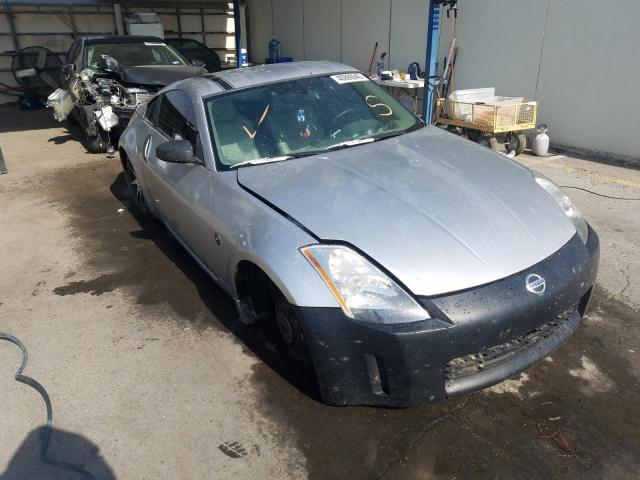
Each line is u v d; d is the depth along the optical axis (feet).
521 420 7.71
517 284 7.14
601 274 11.86
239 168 9.71
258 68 12.31
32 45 48.06
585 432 7.45
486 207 8.21
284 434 7.64
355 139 10.69
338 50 38.37
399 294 6.87
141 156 13.43
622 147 21.31
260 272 8.38
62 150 26.00
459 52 27.55
